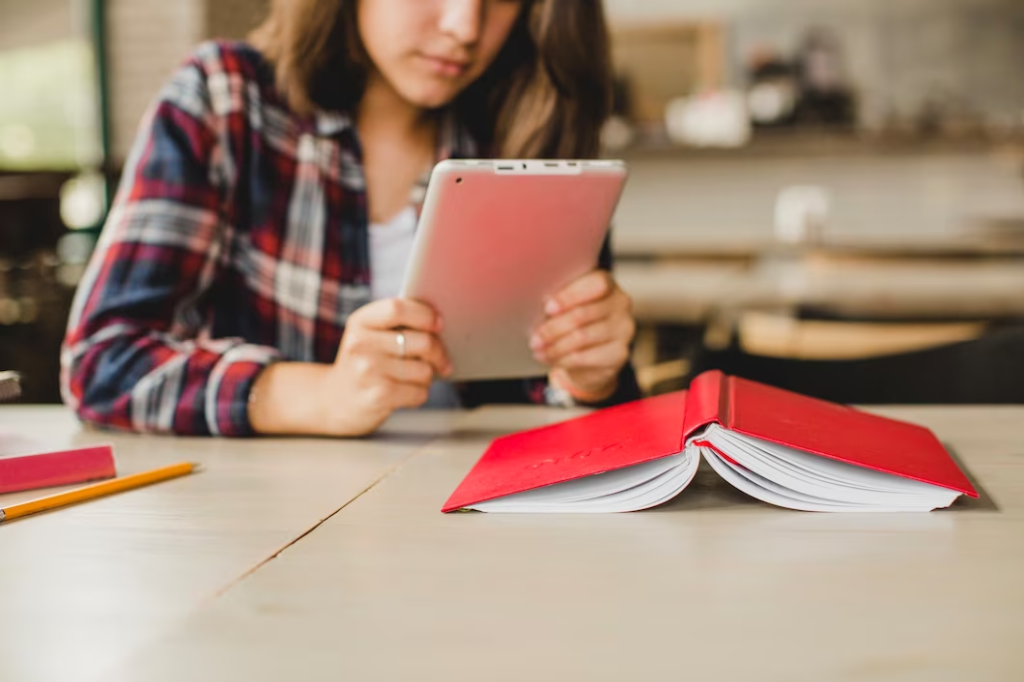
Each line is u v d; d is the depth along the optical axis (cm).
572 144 146
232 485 75
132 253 118
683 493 69
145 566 54
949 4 449
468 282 94
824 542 56
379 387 93
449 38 120
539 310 103
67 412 120
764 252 414
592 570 52
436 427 105
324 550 56
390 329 94
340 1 129
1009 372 141
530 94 144
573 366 107
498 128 148
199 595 49
